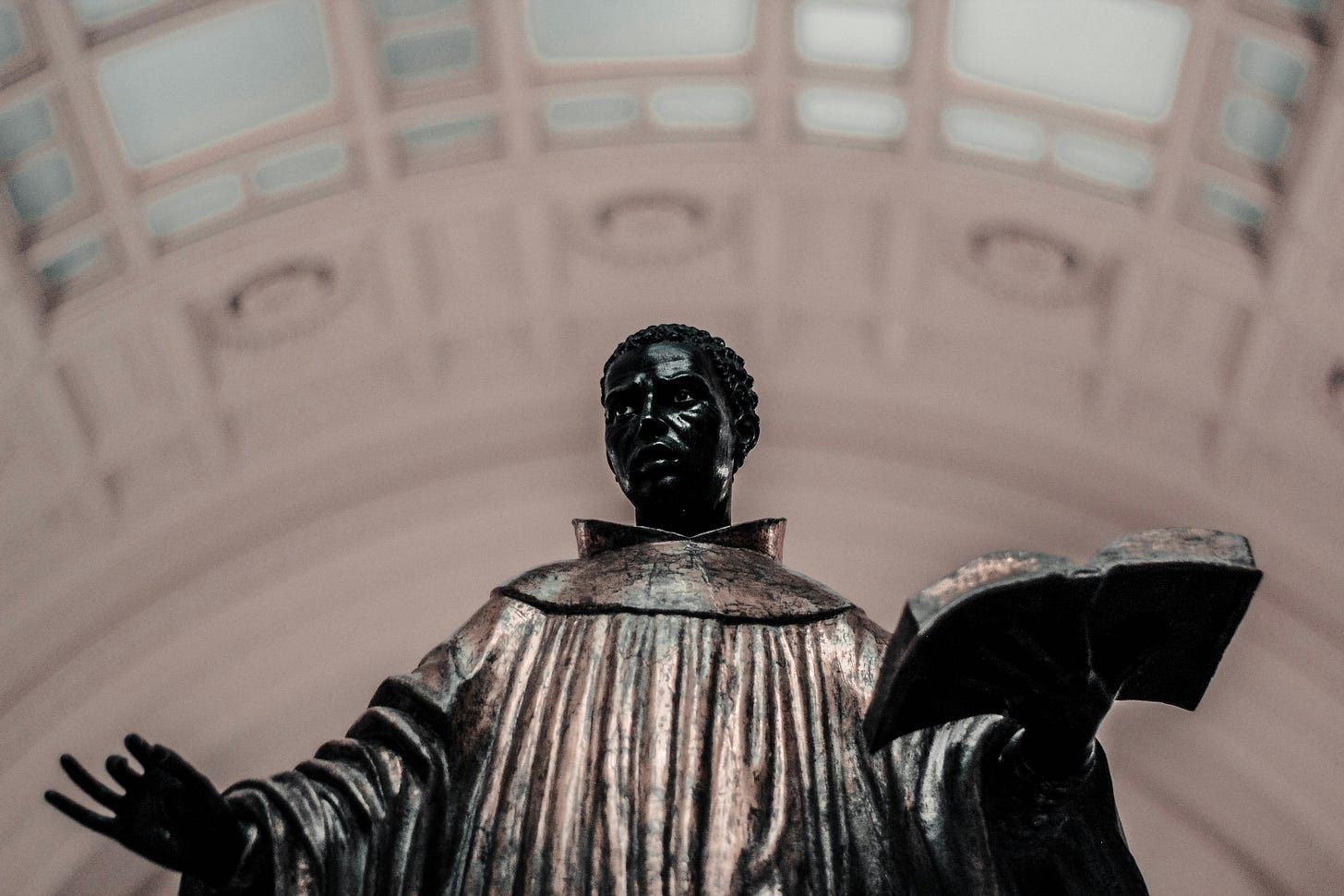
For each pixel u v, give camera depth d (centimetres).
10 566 1510
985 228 1548
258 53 1370
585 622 371
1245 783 1733
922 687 310
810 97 1498
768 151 1535
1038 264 1556
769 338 1695
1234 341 1520
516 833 331
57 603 1562
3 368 1416
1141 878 345
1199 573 303
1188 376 1564
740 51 1462
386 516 1717
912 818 335
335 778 340
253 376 1580
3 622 1524
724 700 350
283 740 1778
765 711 350
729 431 443
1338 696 1622
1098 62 1390
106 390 1501
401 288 1590
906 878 330
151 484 1585
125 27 1297
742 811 330
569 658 363
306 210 1488
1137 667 316
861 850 331
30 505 1495
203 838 315
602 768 336
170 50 1335
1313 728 1655
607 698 350
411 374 1662
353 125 1445
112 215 1401
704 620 367
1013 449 1695
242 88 1386
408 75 1438
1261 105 1353
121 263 1436
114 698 1622
